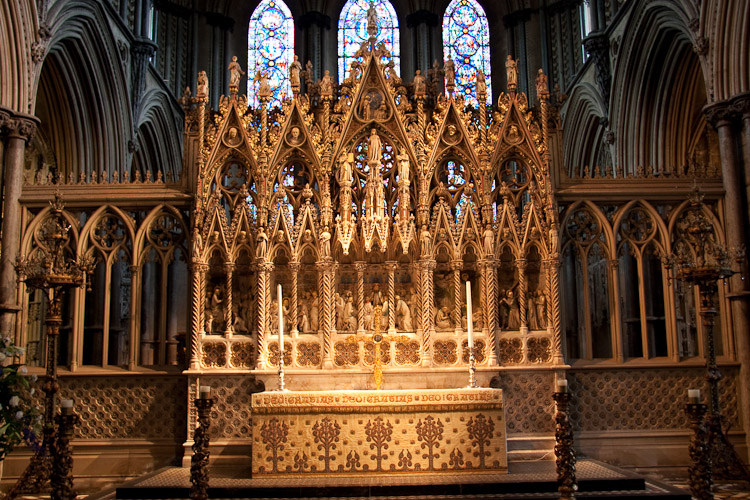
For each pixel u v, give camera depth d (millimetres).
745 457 12539
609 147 20781
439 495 9766
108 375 12586
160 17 24531
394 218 12766
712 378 10625
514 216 12750
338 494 9781
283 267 12961
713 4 13750
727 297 12883
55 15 15141
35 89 13898
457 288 12508
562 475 8562
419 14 28156
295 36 28234
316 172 12938
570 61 24969
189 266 12930
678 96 18344
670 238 13133
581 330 23594
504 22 27797
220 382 12320
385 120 13078
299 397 10516
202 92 13047
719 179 13422
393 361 12297
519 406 12359
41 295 17594
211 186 12891
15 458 12406
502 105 13180
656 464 12469
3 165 13125
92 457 12430
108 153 19266
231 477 10695
